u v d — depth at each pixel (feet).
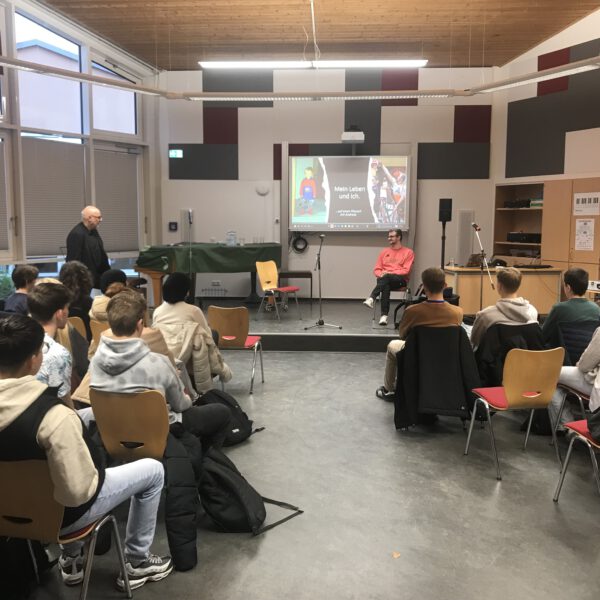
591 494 9.85
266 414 13.93
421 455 11.55
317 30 23.24
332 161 29.04
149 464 7.07
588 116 24.16
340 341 20.75
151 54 26.53
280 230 29.81
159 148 29.53
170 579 7.41
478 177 29.37
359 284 30.04
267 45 25.16
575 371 11.21
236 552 8.03
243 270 25.62
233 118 29.40
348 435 12.60
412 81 28.96
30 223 22.35
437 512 9.21
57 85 23.08
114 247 27.22
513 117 27.81
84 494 5.63
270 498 9.64
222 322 15.48
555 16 22.06
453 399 11.80
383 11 21.03
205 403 11.57
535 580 7.41
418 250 29.81
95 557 7.85
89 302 13.55
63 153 23.67
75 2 20.21
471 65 28.58
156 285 24.77
